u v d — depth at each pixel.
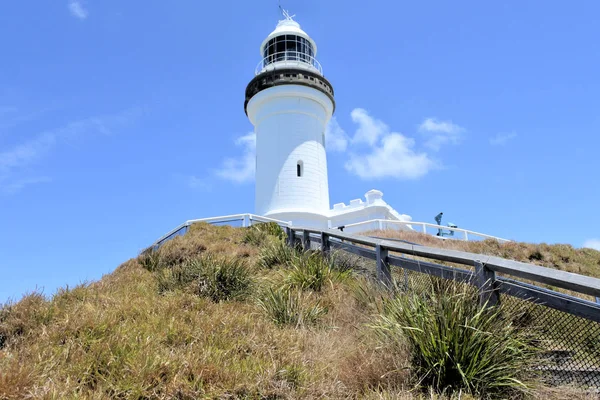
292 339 4.87
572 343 3.78
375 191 27.75
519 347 3.98
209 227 16.64
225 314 5.65
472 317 3.96
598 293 3.23
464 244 18.77
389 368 4.02
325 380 3.99
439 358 3.85
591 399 3.49
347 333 5.28
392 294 5.54
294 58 31.78
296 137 29.20
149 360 3.85
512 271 4.05
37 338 4.64
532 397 3.63
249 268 8.38
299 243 11.93
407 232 20.84
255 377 3.81
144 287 7.72
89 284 7.59
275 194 28.33
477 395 3.61
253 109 31.02
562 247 19.02
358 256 7.98
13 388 3.29
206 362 3.94
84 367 3.83
